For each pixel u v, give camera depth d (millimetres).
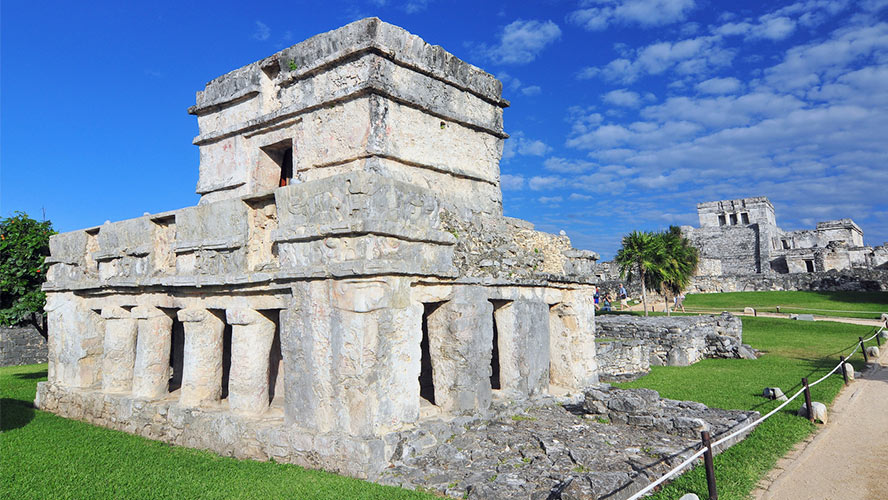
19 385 17875
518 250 11883
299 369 8820
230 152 14523
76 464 8844
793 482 7867
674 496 7090
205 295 10484
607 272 49188
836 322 28656
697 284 46594
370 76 11648
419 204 9273
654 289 30094
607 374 17062
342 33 12195
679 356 20188
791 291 42969
